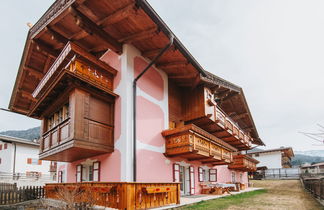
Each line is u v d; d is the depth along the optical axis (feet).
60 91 29.48
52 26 30.40
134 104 30.86
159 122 35.42
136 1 23.72
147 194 22.81
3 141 80.59
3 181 65.98
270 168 133.28
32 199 36.47
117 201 21.54
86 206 22.71
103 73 31.22
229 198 36.35
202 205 27.78
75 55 27.99
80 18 26.53
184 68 36.81
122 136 29.22
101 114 29.53
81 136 26.30
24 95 43.62
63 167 42.09
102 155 31.12
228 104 61.16
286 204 30.50
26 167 81.46
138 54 33.65
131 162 28.84
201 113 40.45
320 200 33.47
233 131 53.06
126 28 28.94
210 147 38.40
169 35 28.43
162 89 37.50
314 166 146.72
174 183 26.43
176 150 33.81
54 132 31.22
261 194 45.85
